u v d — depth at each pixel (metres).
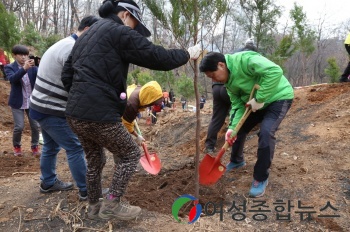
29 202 3.37
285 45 8.46
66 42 3.09
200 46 2.76
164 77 10.84
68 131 3.12
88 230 2.82
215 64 3.25
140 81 10.92
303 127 5.07
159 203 3.31
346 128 4.70
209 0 2.89
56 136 3.14
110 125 2.57
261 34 8.27
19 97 5.14
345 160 3.97
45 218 3.04
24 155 5.50
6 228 2.94
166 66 2.58
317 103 5.93
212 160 3.41
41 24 27.53
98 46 2.51
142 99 3.35
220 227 2.91
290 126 5.23
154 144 6.41
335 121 5.00
